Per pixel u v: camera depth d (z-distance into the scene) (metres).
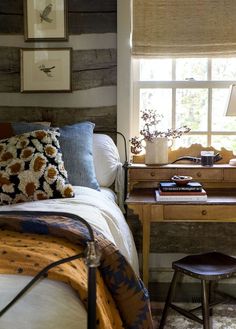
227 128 2.96
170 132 2.75
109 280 1.45
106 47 2.85
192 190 2.39
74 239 1.45
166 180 2.72
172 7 2.79
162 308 2.58
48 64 2.88
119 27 2.79
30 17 2.86
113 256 1.46
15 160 2.14
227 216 2.35
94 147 2.66
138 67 2.94
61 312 1.17
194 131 2.96
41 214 1.24
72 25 2.85
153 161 2.73
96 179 2.56
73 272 1.26
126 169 2.77
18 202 2.09
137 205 2.35
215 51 2.80
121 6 2.78
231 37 2.79
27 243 1.38
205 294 2.08
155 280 2.95
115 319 1.41
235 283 2.83
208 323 2.07
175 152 2.88
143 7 2.79
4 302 1.16
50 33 2.86
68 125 2.79
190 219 2.36
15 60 2.89
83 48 2.86
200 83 2.93
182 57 2.83
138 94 2.96
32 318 1.14
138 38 2.81
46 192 2.11
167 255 2.96
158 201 2.37
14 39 2.88
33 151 2.17
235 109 2.57
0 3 2.86
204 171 2.70
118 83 2.83
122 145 2.86
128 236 2.26
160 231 2.96
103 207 2.08
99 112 2.88
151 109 2.97
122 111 2.84
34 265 1.24
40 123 2.78
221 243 2.96
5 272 1.22
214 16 2.78
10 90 2.91
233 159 2.77
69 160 2.39
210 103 2.95
